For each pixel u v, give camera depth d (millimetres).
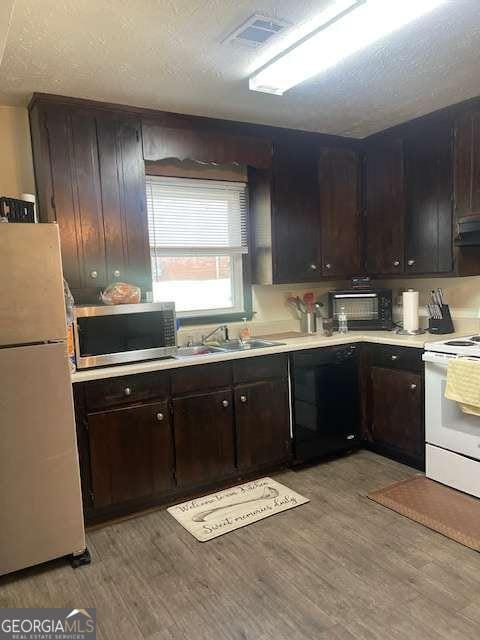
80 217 2736
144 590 2021
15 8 1780
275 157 3383
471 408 2559
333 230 3650
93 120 2750
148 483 2678
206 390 2840
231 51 2184
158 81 2498
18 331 2039
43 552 2150
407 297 3385
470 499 2678
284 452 3156
